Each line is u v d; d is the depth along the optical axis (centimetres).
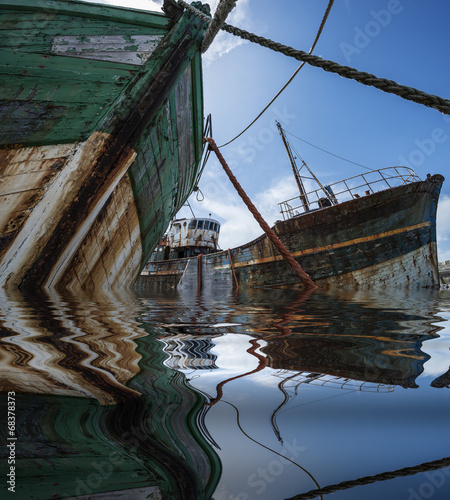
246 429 86
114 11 524
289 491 62
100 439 81
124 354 158
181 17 531
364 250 1451
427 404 102
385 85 256
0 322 241
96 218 609
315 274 1533
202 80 663
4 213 502
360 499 60
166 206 878
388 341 194
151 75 525
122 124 524
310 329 240
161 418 92
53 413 94
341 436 83
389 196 1388
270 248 1647
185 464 71
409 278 1433
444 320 289
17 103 499
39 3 506
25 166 502
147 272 2288
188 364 144
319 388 116
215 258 1920
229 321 285
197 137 803
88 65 518
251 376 128
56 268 592
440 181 1415
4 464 71
